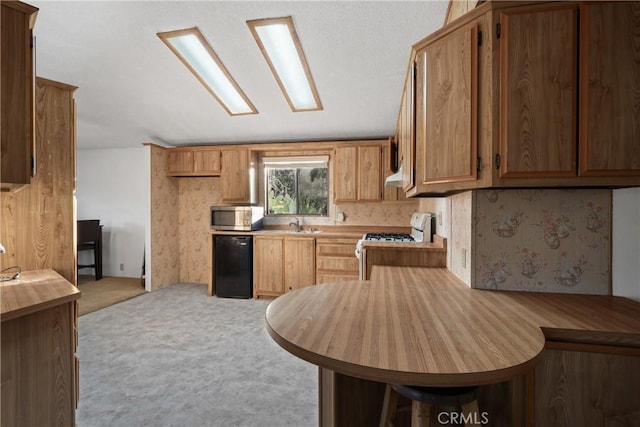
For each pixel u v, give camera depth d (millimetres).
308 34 2561
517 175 1232
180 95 3549
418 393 900
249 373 2332
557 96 1202
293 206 4898
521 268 1519
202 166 4738
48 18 2404
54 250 2146
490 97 1258
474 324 1047
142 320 3436
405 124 2189
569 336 1037
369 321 1070
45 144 2100
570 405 1059
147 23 2498
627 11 1160
